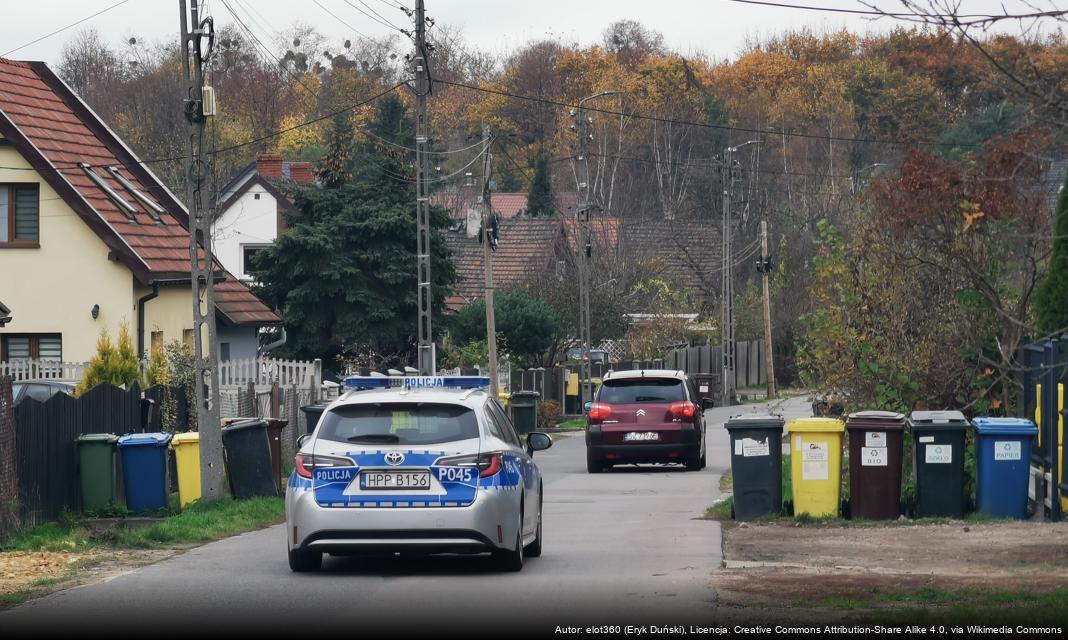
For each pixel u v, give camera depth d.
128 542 34.09
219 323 85.81
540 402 106.94
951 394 42.31
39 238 74.31
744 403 130.75
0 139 73.44
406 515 27.03
